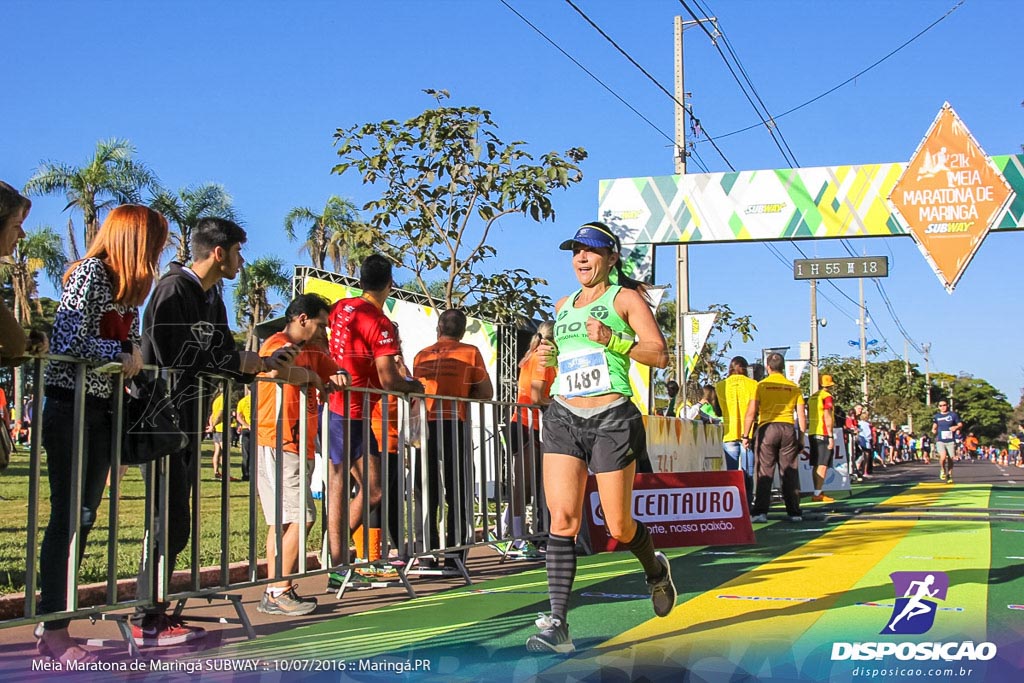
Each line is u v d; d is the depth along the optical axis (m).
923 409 84.00
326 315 5.62
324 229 40.31
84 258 4.09
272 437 5.32
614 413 4.13
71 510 3.94
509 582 6.49
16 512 9.45
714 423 12.90
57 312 4.04
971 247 13.72
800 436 10.92
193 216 31.47
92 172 31.33
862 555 7.31
